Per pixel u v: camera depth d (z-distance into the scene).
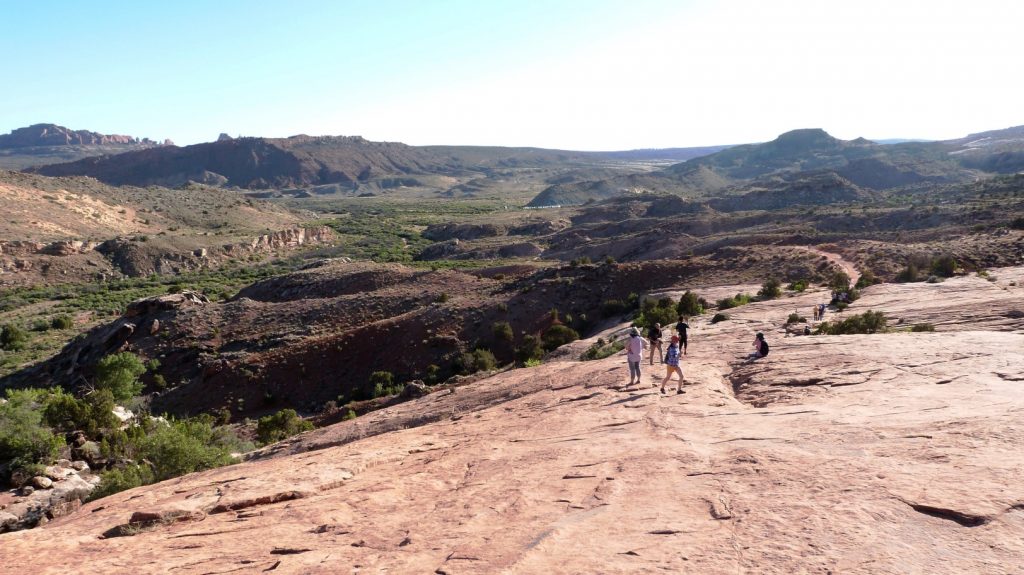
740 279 61.84
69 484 18.05
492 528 5.80
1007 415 7.43
